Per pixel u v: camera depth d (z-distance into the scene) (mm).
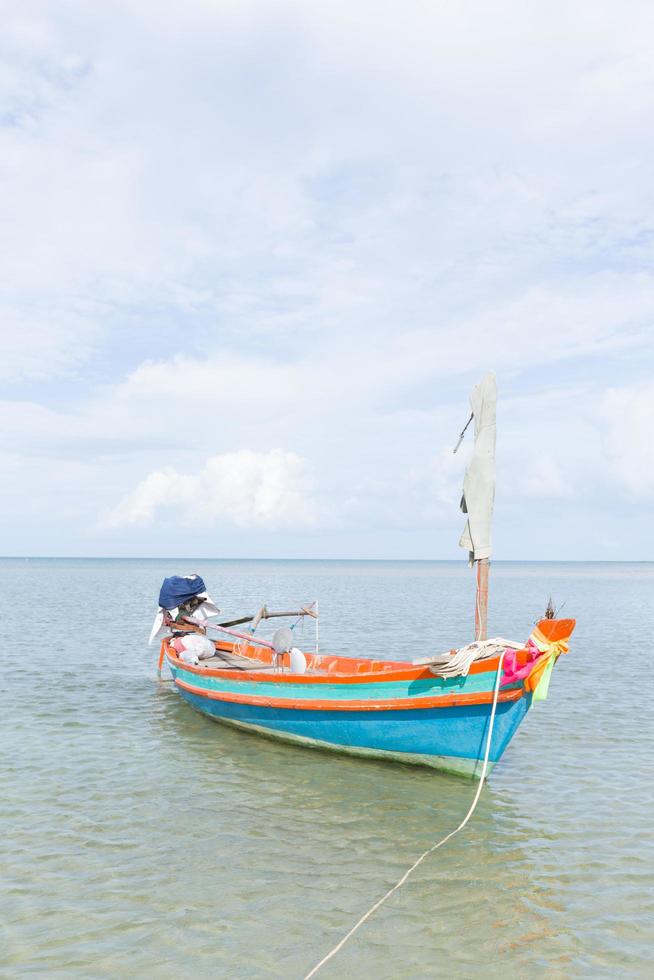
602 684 20578
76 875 8414
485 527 13539
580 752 13727
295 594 72375
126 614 43000
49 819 10133
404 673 11672
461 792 11414
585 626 39344
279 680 13516
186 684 16234
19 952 6840
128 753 13375
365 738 12508
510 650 10578
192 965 6652
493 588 96562
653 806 10875
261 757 13180
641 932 7316
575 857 9062
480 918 7523
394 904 7789
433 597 68000
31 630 32906
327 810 10602
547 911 7695
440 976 6516
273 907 7703
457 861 8906
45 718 15859
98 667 22562
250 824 10055
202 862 8797
